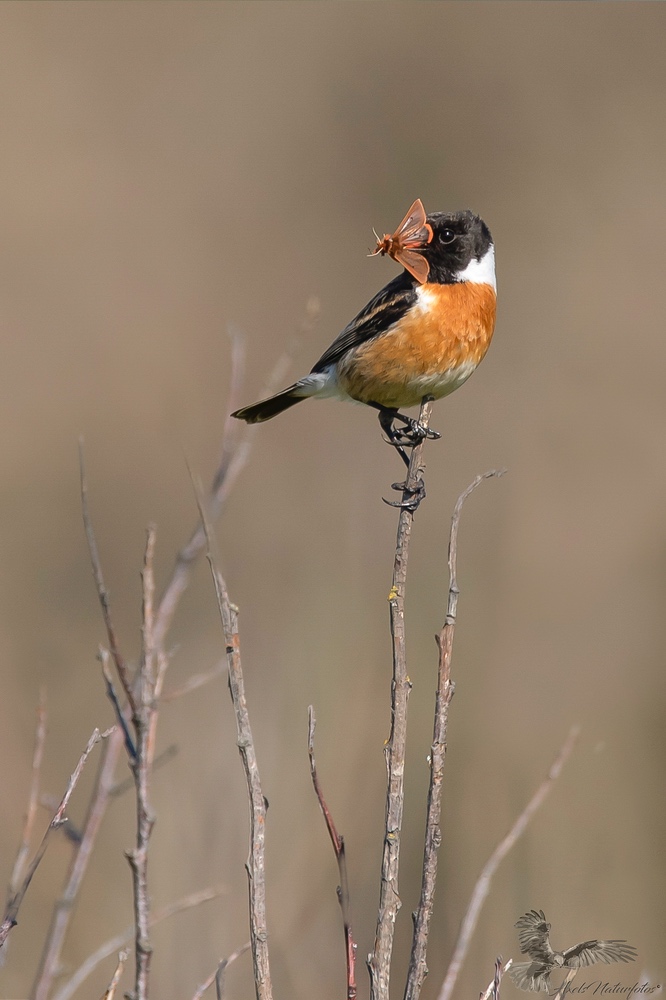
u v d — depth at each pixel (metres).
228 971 7.68
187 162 22.27
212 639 11.99
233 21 24.97
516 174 21.97
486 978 7.59
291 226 21.17
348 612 11.58
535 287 19.84
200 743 9.62
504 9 24.02
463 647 11.67
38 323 18.86
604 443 16.52
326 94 23.16
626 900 8.53
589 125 22.66
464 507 15.20
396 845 5.08
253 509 15.12
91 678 12.24
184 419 17.22
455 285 8.99
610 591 13.86
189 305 19.48
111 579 14.45
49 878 8.88
